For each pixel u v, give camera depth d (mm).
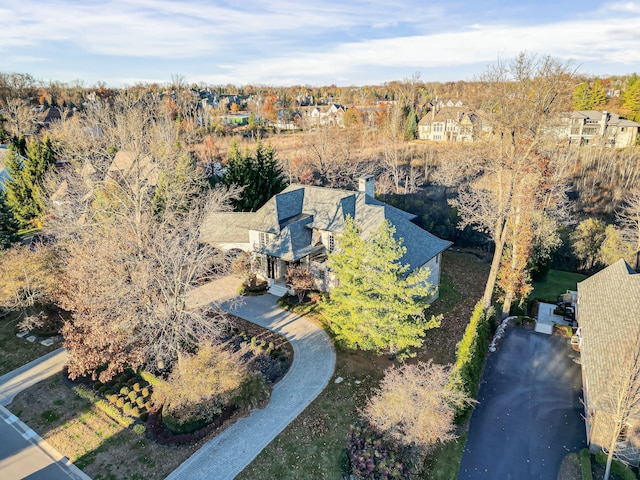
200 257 26359
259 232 40688
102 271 24531
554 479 20844
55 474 21328
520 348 31531
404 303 26953
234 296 39031
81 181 42719
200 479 20938
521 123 29797
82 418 25047
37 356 31047
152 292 25359
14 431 24109
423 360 29672
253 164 54312
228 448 22750
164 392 24172
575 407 25516
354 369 28828
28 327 32125
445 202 58719
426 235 38250
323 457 22109
